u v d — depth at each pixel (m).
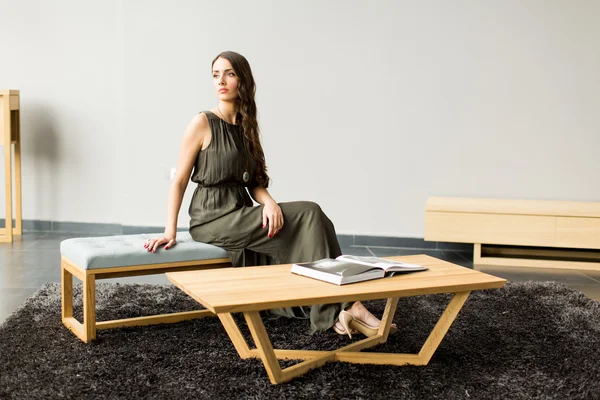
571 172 5.46
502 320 3.55
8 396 2.54
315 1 5.50
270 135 5.64
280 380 2.67
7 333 3.23
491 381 2.74
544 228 5.00
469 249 5.56
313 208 3.40
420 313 3.65
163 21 5.62
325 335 3.25
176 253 3.29
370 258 3.01
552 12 5.35
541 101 5.42
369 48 5.49
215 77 3.52
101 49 5.81
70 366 2.84
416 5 5.43
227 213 3.42
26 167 5.95
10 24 5.85
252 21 5.56
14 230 5.86
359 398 2.56
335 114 5.58
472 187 5.55
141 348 3.05
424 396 2.59
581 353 3.08
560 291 4.15
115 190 5.93
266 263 3.52
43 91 5.89
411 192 5.60
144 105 5.70
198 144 3.47
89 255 3.08
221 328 3.37
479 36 5.41
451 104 5.48
